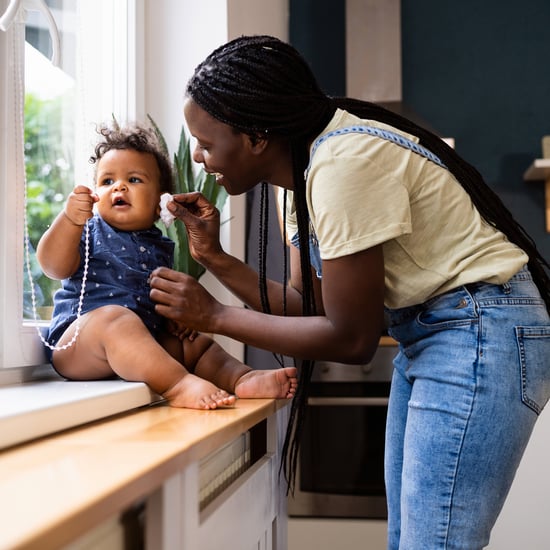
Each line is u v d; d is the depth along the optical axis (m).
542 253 3.15
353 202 0.94
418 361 1.03
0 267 1.16
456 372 0.97
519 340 0.97
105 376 1.19
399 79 3.13
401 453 1.22
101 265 1.25
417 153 1.02
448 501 0.96
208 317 1.11
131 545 0.64
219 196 1.74
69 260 1.18
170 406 1.09
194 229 1.29
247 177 1.13
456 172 1.06
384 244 1.03
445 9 3.28
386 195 0.96
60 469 0.57
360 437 2.33
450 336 0.99
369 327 0.99
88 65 1.67
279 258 1.93
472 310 0.98
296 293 1.32
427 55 3.28
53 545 0.41
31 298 1.33
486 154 3.22
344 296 0.97
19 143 1.22
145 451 0.64
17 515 0.42
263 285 1.29
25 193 1.23
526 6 3.25
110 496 0.48
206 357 1.30
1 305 1.16
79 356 1.17
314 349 1.04
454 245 1.02
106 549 0.59
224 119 1.05
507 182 3.20
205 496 0.90
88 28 1.68
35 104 1.38
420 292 1.01
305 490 2.33
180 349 1.30
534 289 1.04
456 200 1.03
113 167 1.30
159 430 0.79
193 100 1.08
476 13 3.27
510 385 0.95
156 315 1.28
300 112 1.05
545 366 0.99
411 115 3.09
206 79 1.06
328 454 2.33
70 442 0.72
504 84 3.23
